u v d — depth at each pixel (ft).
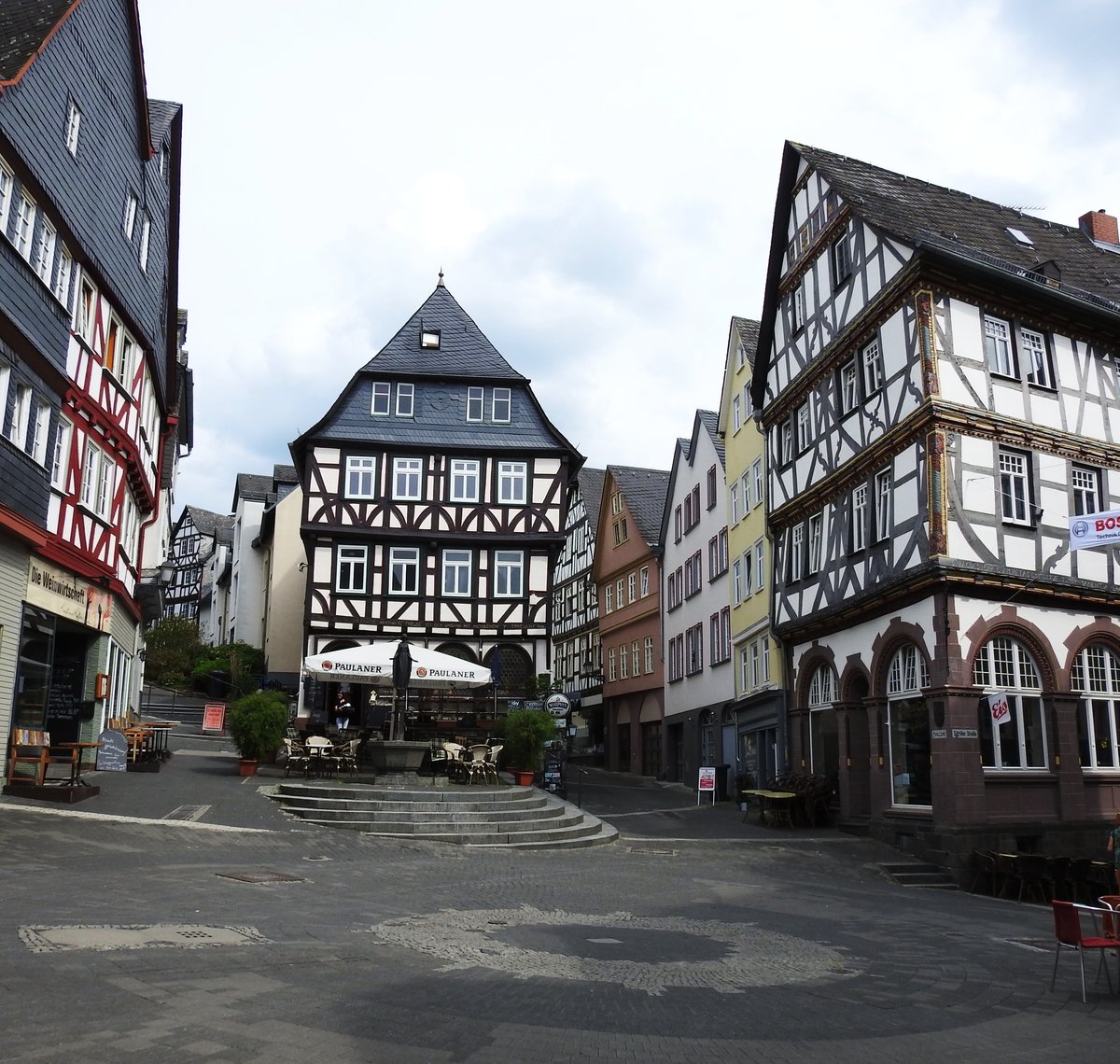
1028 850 58.65
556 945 29.99
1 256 48.57
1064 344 68.39
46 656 57.47
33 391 53.72
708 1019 22.67
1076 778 61.41
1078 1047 22.08
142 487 78.95
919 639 61.87
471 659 109.50
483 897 38.63
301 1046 18.06
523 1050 19.27
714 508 108.58
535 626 110.01
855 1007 24.70
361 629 107.86
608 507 151.64
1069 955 33.55
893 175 83.66
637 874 49.42
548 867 49.73
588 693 157.07
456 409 113.70
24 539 52.26
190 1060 16.81
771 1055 20.22
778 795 71.20
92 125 61.16
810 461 78.84
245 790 63.10
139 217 72.33
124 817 49.47
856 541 71.00
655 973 26.96
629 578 141.79
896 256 66.08
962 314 64.23
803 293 81.20
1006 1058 20.90
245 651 153.38
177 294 88.63
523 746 78.28
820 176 78.18
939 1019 23.98
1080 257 84.23
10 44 51.80
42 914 27.58
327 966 24.38
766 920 37.68
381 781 68.23
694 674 113.70
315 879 39.45
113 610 71.31
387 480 110.73
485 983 24.30
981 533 61.36
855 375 71.72
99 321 64.39
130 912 28.94
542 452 112.88
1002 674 61.41
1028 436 64.39
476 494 111.75
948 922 40.14
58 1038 17.40
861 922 38.65
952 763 57.88
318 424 110.01
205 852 43.80
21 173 50.67
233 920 29.14
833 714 75.72
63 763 64.75
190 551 259.39
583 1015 22.20
